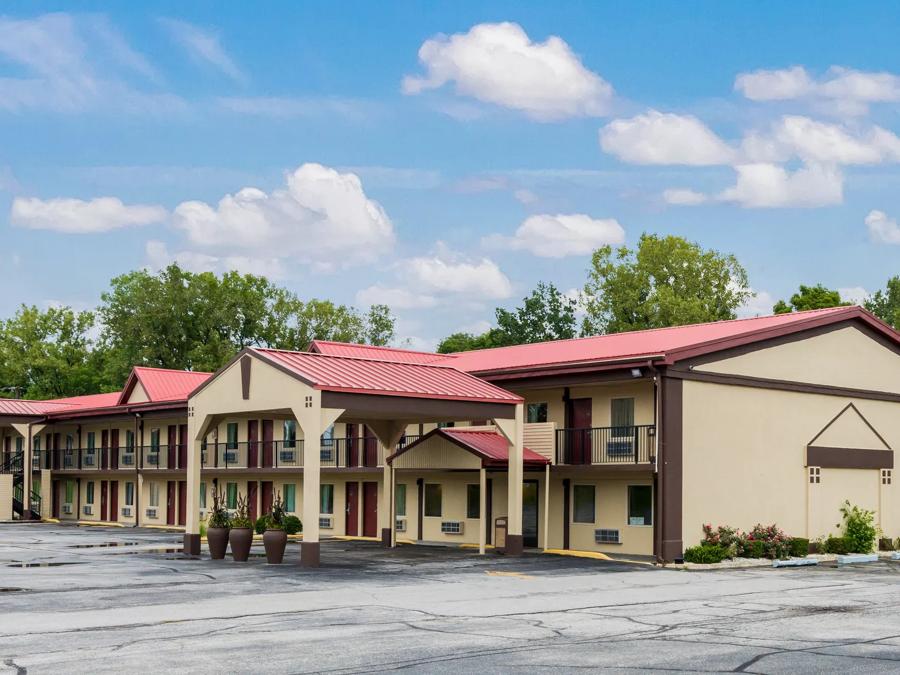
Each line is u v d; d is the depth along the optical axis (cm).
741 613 2006
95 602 2048
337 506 4475
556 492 3588
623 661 1468
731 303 7469
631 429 3350
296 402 2853
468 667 1413
